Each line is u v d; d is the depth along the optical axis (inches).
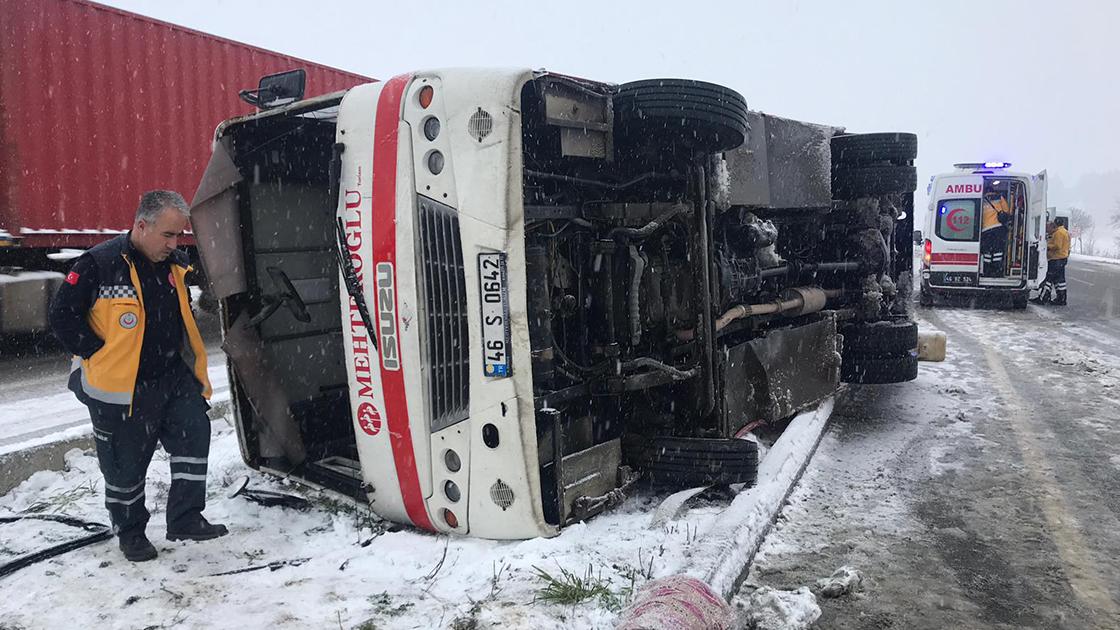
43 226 346.6
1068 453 225.3
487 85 138.6
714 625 110.8
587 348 175.9
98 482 187.9
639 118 166.6
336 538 157.2
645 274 182.7
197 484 153.0
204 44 418.3
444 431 147.9
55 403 264.5
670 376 176.9
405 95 146.6
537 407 150.1
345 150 154.3
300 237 195.8
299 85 168.7
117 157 375.9
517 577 133.0
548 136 160.2
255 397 179.9
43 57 344.2
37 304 350.9
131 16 379.6
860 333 297.9
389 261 148.3
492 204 137.9
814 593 138.9
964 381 331.6
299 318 191.0
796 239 280.5
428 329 147.1
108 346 140.6
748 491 173.6
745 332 237.0
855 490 194.2
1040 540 163.3
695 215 181.9
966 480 201.6
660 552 141.5
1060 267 649.0
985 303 645.9
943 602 136.5
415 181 145.6
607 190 182.5
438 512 152.2
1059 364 369.1
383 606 127.2
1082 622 130.2
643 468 182.9
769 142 227.1
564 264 172.2
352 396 159.3
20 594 132.8
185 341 153.3
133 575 140.2
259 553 150.8
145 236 144.2
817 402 256.7
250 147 182.9
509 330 138.6
